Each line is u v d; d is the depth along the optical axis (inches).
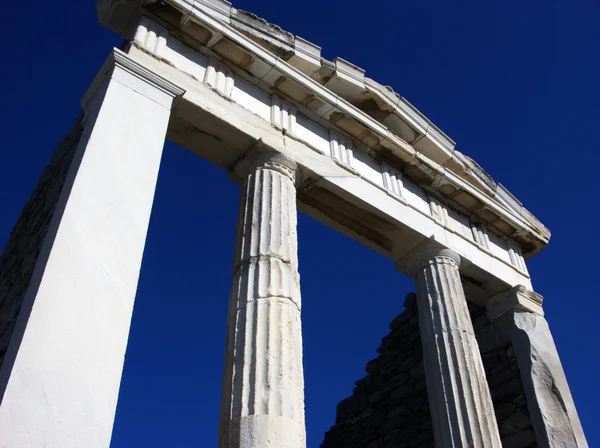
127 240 296.4
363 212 480.7
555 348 533.0
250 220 395.2
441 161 550.3
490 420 421.1
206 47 431.8
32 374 232.5
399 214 492.4
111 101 343.6
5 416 217.3
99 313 265.3
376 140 502.6
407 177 533.3
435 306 477.4
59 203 301.0
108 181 309.6
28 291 267.9
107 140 325.1
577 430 484.1
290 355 335.3
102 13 414.9
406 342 631.8
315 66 479.8
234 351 334.3
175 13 414.3
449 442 414.0
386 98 513.0
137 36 398.3
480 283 552.4
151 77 375.2
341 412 680.4
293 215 407.5
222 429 310.8
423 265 503.8
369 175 498.6
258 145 421.4
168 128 410.0
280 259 374.6
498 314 557.3
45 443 219.9
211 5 429.7
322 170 452.4
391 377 629.6
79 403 237.1
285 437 299.6
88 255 277.9
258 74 450.3
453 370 440.8
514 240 601.0
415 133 533.6
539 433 480.4
